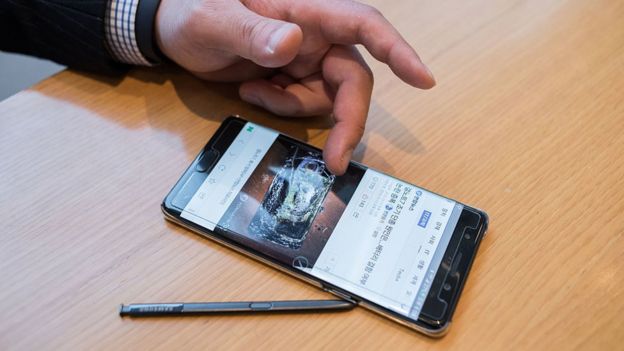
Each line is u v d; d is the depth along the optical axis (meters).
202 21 0.44
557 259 0.40
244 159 0.46
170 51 0.50
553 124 0.47
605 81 0.49
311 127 0.49
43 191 0.45
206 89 0.52
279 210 0.43
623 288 0.39
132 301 0.40
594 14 0.54
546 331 0.37
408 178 0.45
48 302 0.40
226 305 0.39
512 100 0.49
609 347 0.37
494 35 0.53
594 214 0.42
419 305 0.38
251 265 0.41
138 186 0.45
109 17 0.48
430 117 0.48
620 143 0.46
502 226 0.42
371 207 0.43
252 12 0.43
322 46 0.47
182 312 0.39
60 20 0.49
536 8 0.55
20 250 0.42
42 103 0.50
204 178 0.45
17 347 0.38
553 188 0.44
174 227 0.43
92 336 0.38
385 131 0.48
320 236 0.42
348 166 0.45
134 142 0.48
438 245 0.41
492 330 0.38
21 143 0.48
